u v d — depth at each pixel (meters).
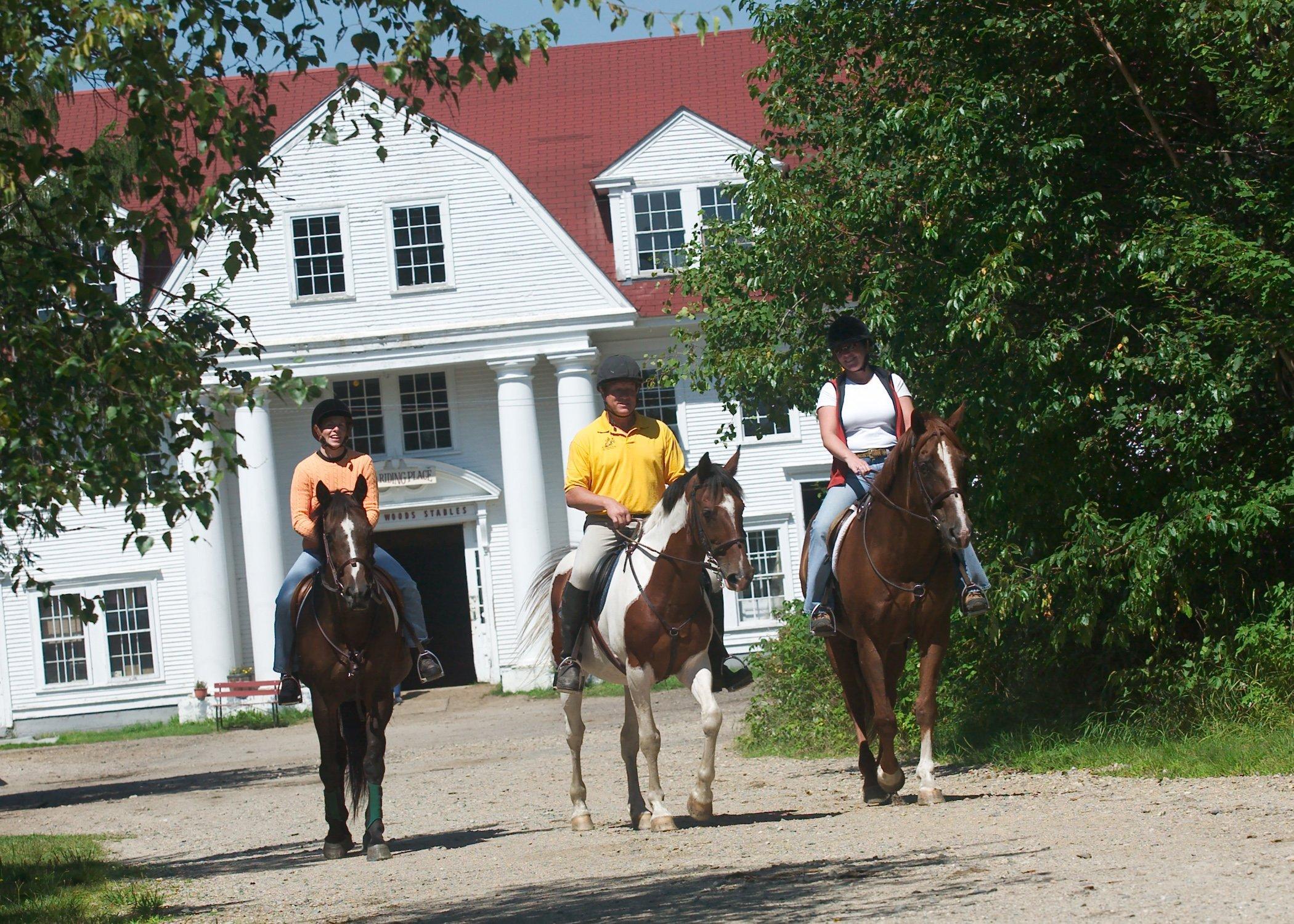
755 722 19.88
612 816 13.10
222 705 37.69
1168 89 14.27
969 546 10.61
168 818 17.98
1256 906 5.97
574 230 40.25
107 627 39.41
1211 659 13.34
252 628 36.81
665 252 39.06
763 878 8.00
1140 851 7.67
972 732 15.45
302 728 34.66
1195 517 12.71
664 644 10.45
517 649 12.45
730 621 38.72
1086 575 13.63
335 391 39.09
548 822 13.38
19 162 7.47
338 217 38.25
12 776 28.73
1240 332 12.71
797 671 18.69
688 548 10.22
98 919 8.98
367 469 12.26
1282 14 12.29
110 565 39.34
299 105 42.44
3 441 7.22
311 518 11.85
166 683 39.22
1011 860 7.76
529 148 42.53
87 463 7.32
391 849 11.88
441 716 33.59
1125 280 14.20
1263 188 13.88
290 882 10.41
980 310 13.29
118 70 6.93
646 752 10.68
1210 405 13.10
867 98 16.72
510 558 38.34
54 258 7.47
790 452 38.84
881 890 7.23
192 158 7.65
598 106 43.66
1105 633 14.76
